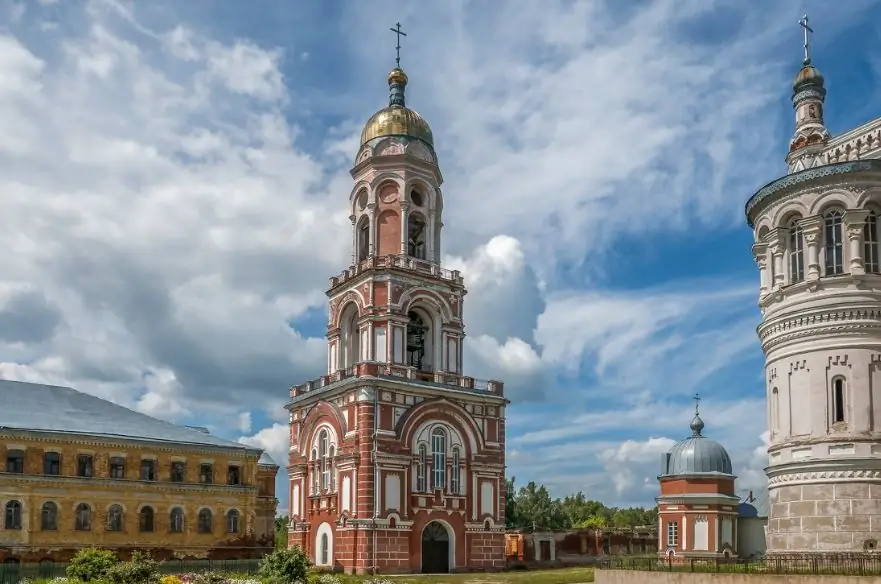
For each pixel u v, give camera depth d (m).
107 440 80.38
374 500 67.12
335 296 78.19
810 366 42.75
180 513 83.25
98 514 78.69
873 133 48.34
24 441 76.50
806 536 41.44
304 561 45.59
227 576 53.81
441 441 72.12
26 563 72.50
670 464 93.19
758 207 46.59
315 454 74.00
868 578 31.88
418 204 78.44
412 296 74.44
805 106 54.78
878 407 41.25
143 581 45.50
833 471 41.00
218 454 86.62
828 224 43.53
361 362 70.12
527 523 130.38
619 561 47.06
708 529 88.50
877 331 41.88
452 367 75.75
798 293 43.66
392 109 79.62
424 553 69.38
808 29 55.88
